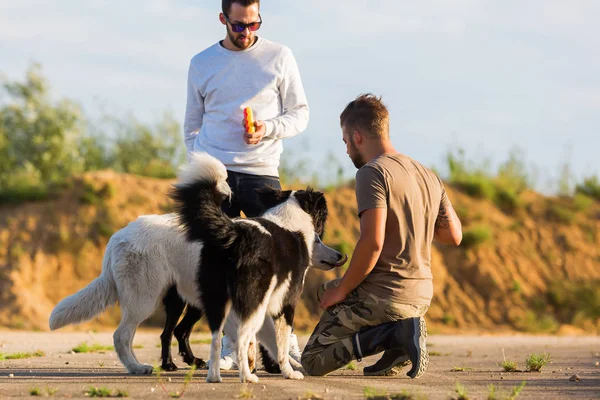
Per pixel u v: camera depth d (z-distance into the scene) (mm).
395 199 6605
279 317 6926
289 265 6863
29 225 25422
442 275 27250
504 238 29141
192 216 6555
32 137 37625
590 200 32469
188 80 8414
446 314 25906
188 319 7926
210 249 6707
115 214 25984
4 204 26422
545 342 17766
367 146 7027
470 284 27312
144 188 27375
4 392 5613
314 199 7312
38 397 5344
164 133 40125
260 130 7754
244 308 6496
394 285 6641
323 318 6949
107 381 6453
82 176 27125
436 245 28297
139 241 7285
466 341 17781
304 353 7023
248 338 6512
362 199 6578
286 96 8289
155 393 5605
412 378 6762
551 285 27922
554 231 30328
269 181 8227
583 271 28969
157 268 7250
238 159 8086
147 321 22109
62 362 8672
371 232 6473
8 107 38125
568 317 27062
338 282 6961
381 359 7113
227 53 8172
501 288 27156
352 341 6805
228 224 6547
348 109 7133
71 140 38156
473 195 30984
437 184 6957
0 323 21734
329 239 26578
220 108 8141
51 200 26422
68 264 24734
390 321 6730
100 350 11125
